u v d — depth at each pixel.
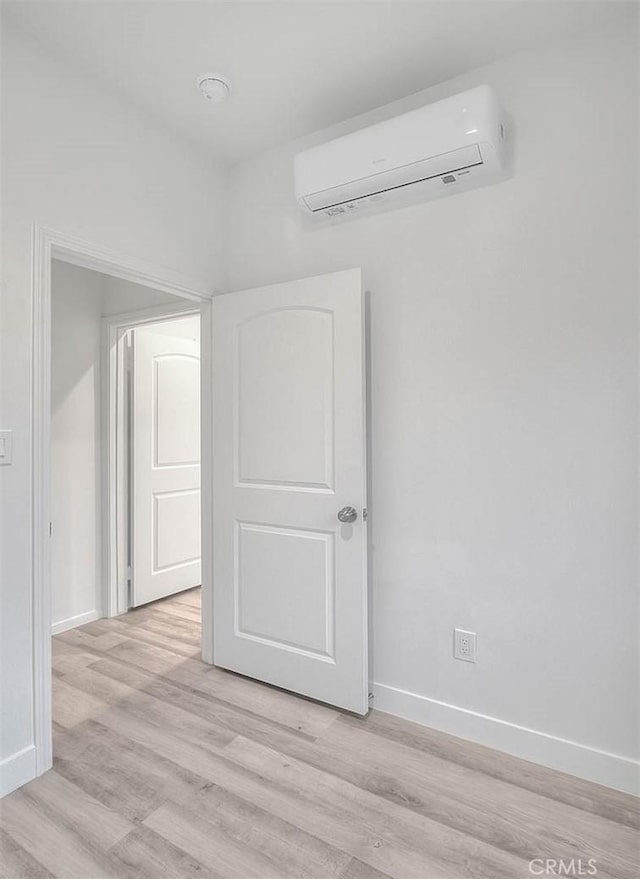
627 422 1.71
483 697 1.97
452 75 2.01
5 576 1.70
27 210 1.78
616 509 1.73
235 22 1.74
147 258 2.23
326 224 2.33
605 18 1.72
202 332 2.64
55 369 3.12
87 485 3.28
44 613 1.80
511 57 1.90
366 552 2.12
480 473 1.96
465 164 1.86
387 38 1.82
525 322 1.87
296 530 2.30
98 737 2.00
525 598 1.88
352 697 2.14
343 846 1.48
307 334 2.25
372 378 2.20
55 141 1.87
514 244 1.89
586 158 1.77
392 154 1.92
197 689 2.38
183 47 1.86
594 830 1.54
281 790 1.71
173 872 1.39
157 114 2.23
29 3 1.65
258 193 2.55
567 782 1.75
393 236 2.15
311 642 2.26
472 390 1.98
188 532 3.84
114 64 1.94
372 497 2.21
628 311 1.70
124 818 1.58
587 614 1.78
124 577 3.42
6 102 1.72
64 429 3.16
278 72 1.99
